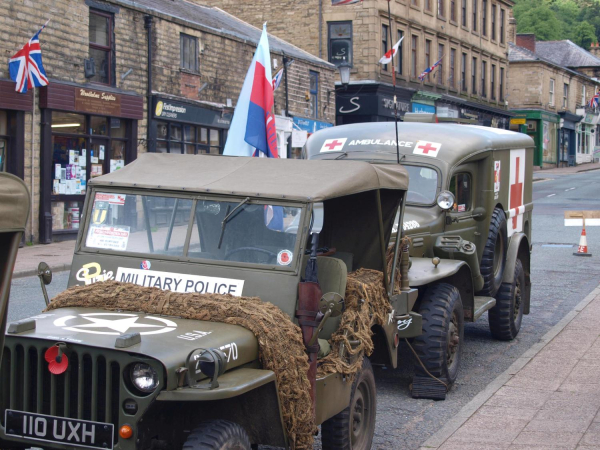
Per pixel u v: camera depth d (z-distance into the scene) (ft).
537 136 216.13
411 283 23.26
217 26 87.56
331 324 17.53
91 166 69.31
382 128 33.17
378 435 21.42
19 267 49.98
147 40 74.69
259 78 29.96
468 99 165.17
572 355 29.91
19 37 61.00
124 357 12.57
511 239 33.96
